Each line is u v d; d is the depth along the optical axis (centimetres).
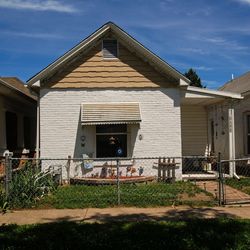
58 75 1630
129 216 1005
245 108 1873
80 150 1628
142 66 1652
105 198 1185
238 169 1902
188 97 1669
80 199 1176
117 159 1166
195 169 1975
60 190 1352
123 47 1650
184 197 1227
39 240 788
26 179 1167
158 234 820
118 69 1645
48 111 1625
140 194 1250
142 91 1648
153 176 1622
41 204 1133
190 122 2091
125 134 1648
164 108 1653
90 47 1638
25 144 2105
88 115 1577
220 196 1138
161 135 1650
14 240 787
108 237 804
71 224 912
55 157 1622
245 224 895
